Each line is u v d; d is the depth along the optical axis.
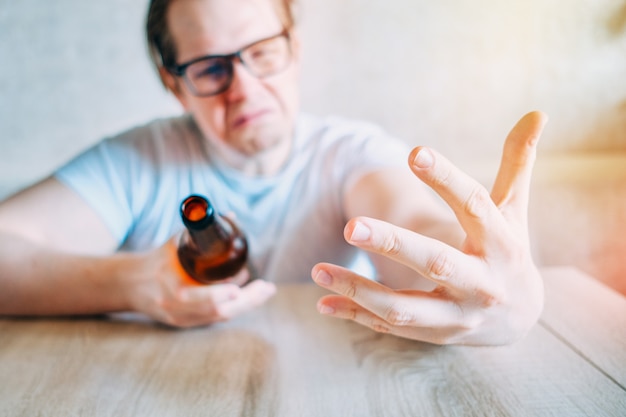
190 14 0.54
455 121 1.03
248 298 0.44
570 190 0.92
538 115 0.32
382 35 0.98
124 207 0.65
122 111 1.03
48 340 0.43
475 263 0.32
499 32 0.97
